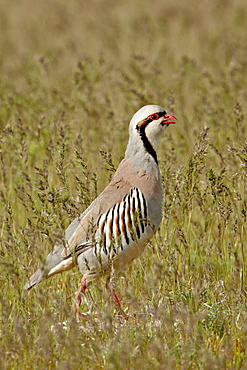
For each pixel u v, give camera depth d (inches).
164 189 472.1
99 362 319.6
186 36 1210.0
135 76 834.8
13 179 569.3
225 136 606.2
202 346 317.7
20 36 1348.4
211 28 1258.6
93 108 699.4
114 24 1336.1
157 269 339.6
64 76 908.0
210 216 458.6
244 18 1316.4
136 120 432.8
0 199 525.0
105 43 1181.1
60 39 1283.2
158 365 301.0
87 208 428.1
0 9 1638.8
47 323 340.2
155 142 435.2
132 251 414.6
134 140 432.5
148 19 1348.4
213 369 297.7
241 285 393.4
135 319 358.0
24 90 821.2
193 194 437.4
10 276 392.8
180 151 597.6
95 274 409.7
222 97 709.9
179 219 484.7
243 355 327.0
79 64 732.7
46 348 316.2
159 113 434.3
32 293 396.5
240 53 885.2
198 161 441.7
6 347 322.7
